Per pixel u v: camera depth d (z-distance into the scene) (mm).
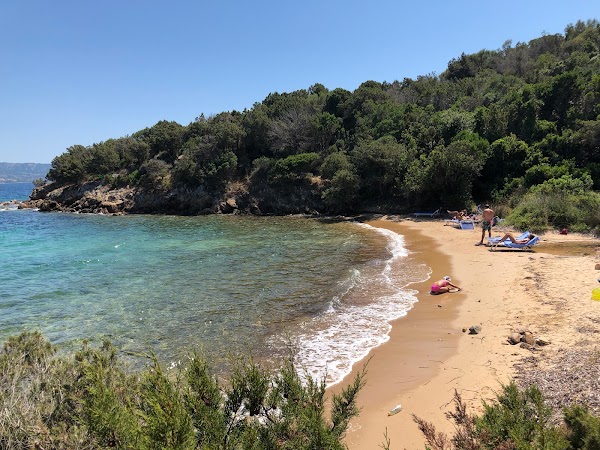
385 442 6359
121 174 68312
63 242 32125
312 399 4387
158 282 18578
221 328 12523
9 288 17953
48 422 4723
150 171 62906
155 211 60438
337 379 8773
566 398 6301
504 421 4262
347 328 12008
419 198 42656
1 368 5641
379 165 45750
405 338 10938
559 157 36375
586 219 24484
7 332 12539
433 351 9898
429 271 18750
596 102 39094
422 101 61688
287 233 35000
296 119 61500
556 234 24266
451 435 6293
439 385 8086
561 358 8258
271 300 15312
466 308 12992
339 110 64188
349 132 59906
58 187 74875
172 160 70750
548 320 10812
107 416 3590
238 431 3941
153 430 3285
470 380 8094
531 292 13648
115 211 61344
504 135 42281
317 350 10461
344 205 48062
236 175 60656
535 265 17406
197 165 59625
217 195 58281
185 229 40062
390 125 53312
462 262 19812
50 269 21906
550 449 3734
